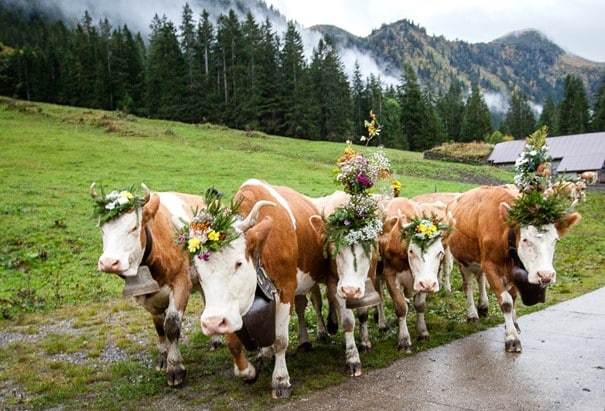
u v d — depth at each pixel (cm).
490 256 725
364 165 640
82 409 569
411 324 849
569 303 951
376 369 644
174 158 3478
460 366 642
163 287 629
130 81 8188
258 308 515
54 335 841
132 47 8294
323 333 783
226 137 5403
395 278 730
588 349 695
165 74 7406
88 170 2825
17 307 995
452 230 702
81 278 1217
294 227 612
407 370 635
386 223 724
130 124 5344
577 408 518
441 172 4069
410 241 682
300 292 670
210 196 533
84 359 739
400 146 7562
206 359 712
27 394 617
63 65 8094
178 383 613
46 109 5825
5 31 14538
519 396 548
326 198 839
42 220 1708
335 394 570
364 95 9281
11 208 1819
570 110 8662
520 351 687
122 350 775
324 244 632
